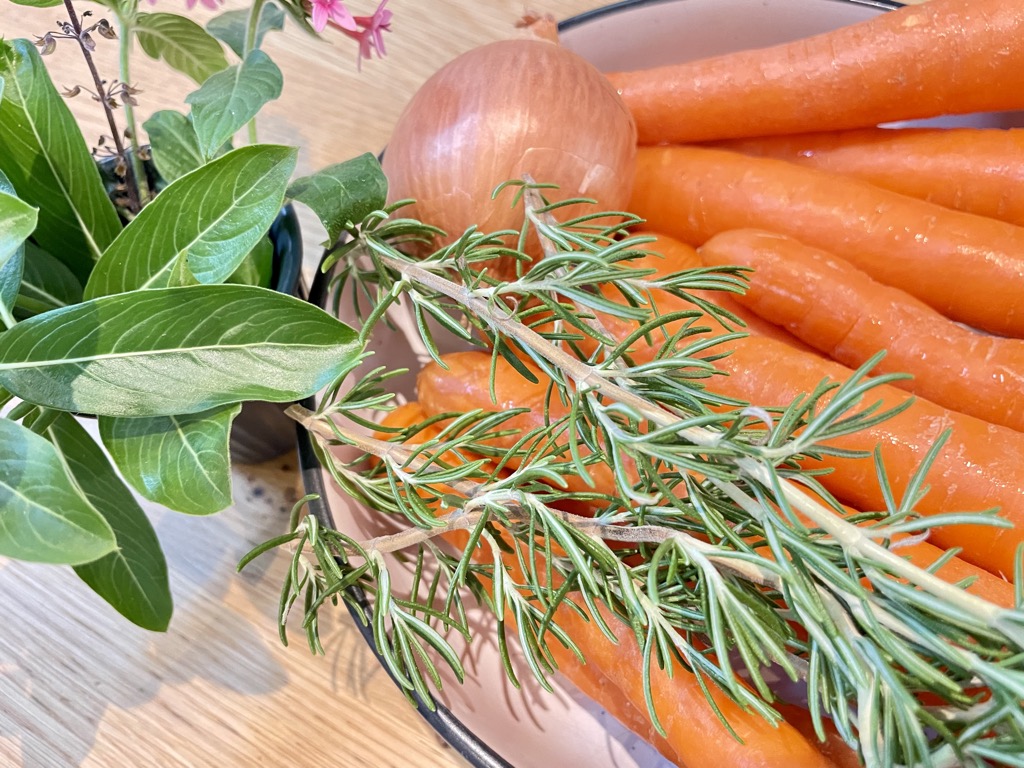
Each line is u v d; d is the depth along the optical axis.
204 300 0.14
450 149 0.22
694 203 0.28
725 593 0.12
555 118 0.22
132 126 0.20
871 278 0.26
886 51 0.26
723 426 0.16
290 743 0.21
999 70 0.25
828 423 0.11
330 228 0.19
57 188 0.17
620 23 0.29
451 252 0.18
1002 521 0.10
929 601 0.11
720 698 0.18
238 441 0.23
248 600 0.23
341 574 0.17
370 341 0.24
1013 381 0.23
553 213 0.23
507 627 0.21
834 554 0.13
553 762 0.20
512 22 0.32
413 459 0.18
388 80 0.31
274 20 0.21
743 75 0.27
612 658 0.19
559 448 0.16
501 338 0.17
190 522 0.24
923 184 0.28
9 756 0.21
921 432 0.21
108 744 0.21
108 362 0.14
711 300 0.26
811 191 0.27
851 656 0.11
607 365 0.14
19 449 0.13
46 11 0.31
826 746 0.18
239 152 0.15
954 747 0.11
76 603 0.23
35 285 0.17
